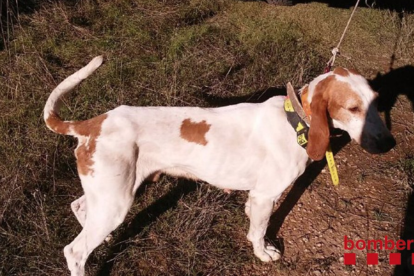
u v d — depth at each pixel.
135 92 1.97
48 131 1.80
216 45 2.30
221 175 1.39
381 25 2.50
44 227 1.53
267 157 1.37
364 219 1.66
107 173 1.28
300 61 2.19
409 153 1.89
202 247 1.56
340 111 1.28
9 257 1.47
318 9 2.61
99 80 2.01
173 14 2.50
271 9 2.62
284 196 1.73
